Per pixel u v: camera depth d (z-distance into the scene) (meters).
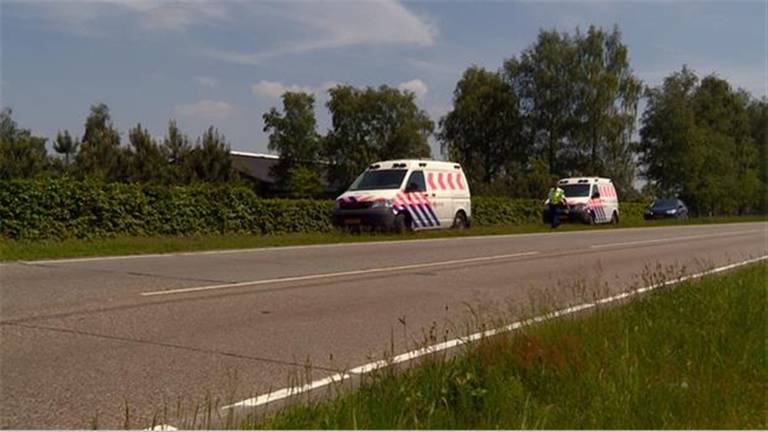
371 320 9.16
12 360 6.68
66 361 6.71
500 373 5.74
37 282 11.24
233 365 6.78
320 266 14.70
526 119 70.50
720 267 16.11
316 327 8.62
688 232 34.34
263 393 5.94
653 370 6.16
